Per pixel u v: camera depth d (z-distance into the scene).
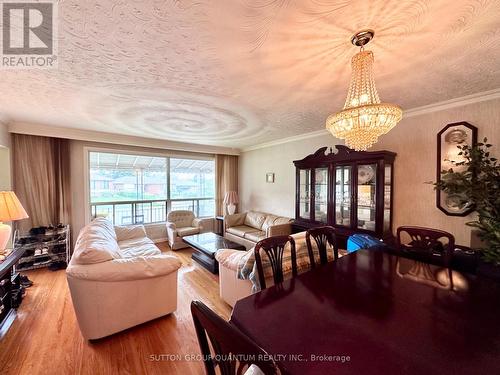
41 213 3.62
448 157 2.50
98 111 2.83
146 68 1.77
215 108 2.74
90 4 1.12
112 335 1.91
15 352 1.71
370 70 1.48
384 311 1.02
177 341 1.85
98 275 1.73
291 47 1.49
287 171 4.59
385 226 2.82
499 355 0.75
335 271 1.49
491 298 1.13
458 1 1.10
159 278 2.07
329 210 3.33
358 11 1.17
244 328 0.91
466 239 2.41
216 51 1.54
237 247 3.38
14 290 2.31
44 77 1.92
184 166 5.54
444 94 2.32
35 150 3.57
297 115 3.02
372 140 1.51
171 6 1.13
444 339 0.83
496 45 1.48
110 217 4.58
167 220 4.83
